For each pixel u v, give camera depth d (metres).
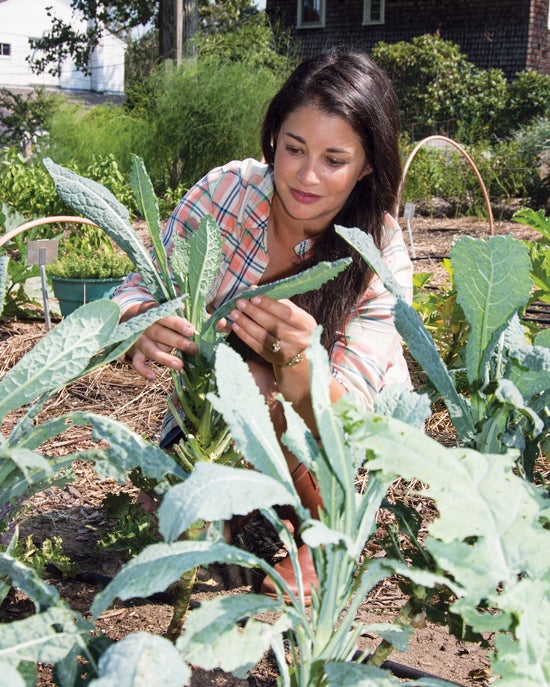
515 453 0.95
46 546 1.67
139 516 1.77
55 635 0.90
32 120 12.30
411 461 0.88
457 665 1.57
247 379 0.99
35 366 1.09
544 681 0.85
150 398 3.20
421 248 7.18
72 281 4.03
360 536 1.00
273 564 1.94
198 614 0.86
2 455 0.92
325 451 0.90
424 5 15.21
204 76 9.25
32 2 27.80
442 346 3.35
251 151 8.98
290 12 16.83
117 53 28.91
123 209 1.41
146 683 0.73
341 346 1.80
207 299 2.05
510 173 9.65
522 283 1.15
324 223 1.84
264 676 1.51
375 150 1.68
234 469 0.88
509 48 14.52
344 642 1.00
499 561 0.86
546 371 1.11
